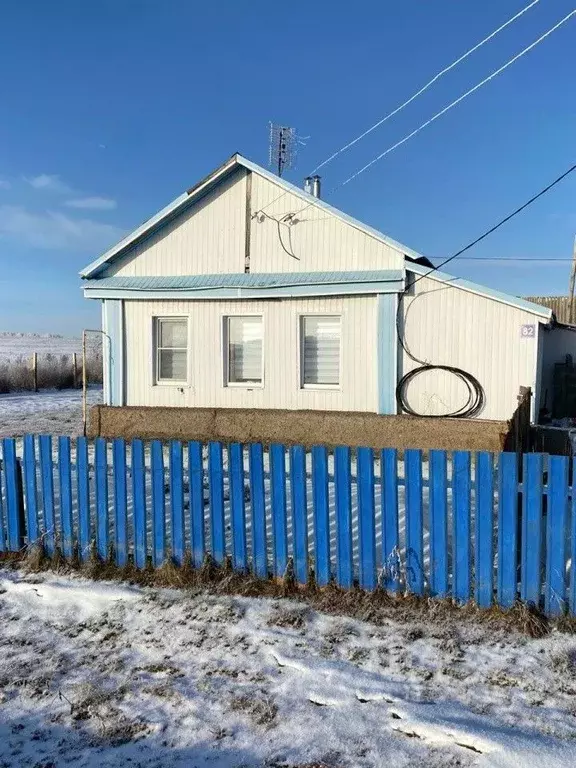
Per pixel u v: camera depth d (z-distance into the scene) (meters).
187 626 4.66
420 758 3.10
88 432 13.09
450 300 10.89
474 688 3.75
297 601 4.98
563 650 4.12
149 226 12.52
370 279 11.13
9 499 6.18
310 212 11.79
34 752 3.29
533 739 3.18
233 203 12.28
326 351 11.90
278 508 5.17
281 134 15.46
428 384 11.11
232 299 12.20
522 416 7.95
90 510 6.10
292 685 3.83
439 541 4.79
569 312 23.95
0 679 4.01
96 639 4.55
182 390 12.61
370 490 4.91
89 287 12.84
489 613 4.61
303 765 3.08
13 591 5.44
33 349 65.56
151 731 3.43
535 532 4.51
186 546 5.49
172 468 5.48
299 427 11.56
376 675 3.93
